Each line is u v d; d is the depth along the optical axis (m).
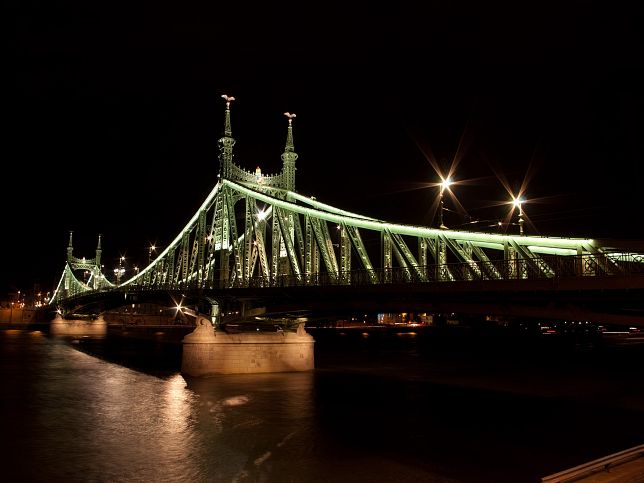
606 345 99.69
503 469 23.38
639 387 46.22
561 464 24.02
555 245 33.22
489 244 37.66
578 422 32.12
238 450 26.48
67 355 75.00
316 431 29.97
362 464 24.16
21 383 47.53
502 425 31.44
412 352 82.50
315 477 22.55
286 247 59.59
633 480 16.38
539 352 83.25
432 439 28.16
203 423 32.03
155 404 37.69
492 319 128.88
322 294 44.53
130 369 58.59
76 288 168.00
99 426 31.44
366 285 39.78
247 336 53.53
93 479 22.73
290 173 76.56
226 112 78.06
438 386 46.25
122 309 193.12
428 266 38.22
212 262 72.62
